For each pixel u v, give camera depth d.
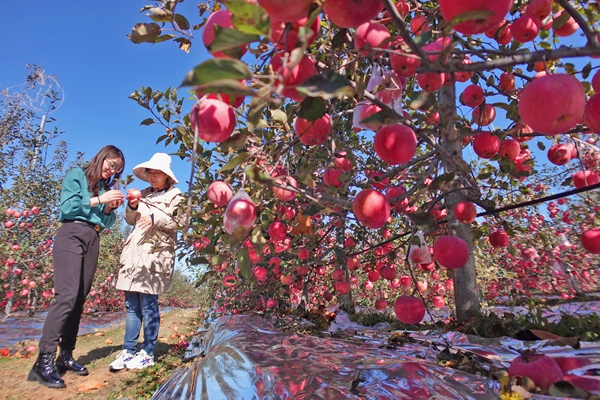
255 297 6.62
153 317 4.33
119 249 12.30
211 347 3.72
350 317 4.79
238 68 0.70
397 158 1.36
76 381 3.76
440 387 1.43
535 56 1.01
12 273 7.82
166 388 2.28
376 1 0.91
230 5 0.72
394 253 3.60
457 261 1.85
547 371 1.34
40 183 9.16
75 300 3.75
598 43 0.97
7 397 3.27
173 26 1.72
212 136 1.13
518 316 3.00
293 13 0.81
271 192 2.21
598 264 5.59
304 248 3.47
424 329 3.38
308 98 1.05
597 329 2.23
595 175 2.28
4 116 9.24
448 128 1.58
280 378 1.70
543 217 5.59
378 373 1.61
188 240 3.33
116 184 4.11
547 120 1.14
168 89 2.75
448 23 0.90
